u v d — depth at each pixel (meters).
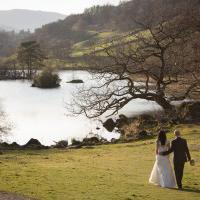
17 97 107.75
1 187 20.08
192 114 55.66
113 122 64.12
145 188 21.17
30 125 65.19
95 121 68.31
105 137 54.91
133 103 90.31
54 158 33.94
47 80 141.12
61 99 101.81
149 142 42.44
